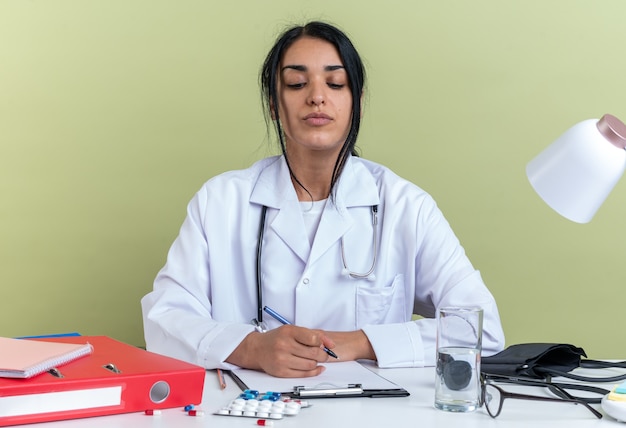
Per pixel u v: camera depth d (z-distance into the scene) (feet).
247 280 5.84
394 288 5.89
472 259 8.81
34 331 8.48
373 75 8.76
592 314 8.83
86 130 8.50
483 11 8.79
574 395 4.10
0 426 3.33
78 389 3.47
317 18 8.71
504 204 8.82
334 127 5.59
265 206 5.87
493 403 3.90
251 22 8.68
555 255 8.80
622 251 8.77
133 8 8.52
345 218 5.80
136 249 8.59
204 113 8.65
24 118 8.41
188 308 5.54
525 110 8.80
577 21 8.78
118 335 8.59
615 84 8.80
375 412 3.70
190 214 5.96
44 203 8.46
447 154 8.82
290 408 3.63
